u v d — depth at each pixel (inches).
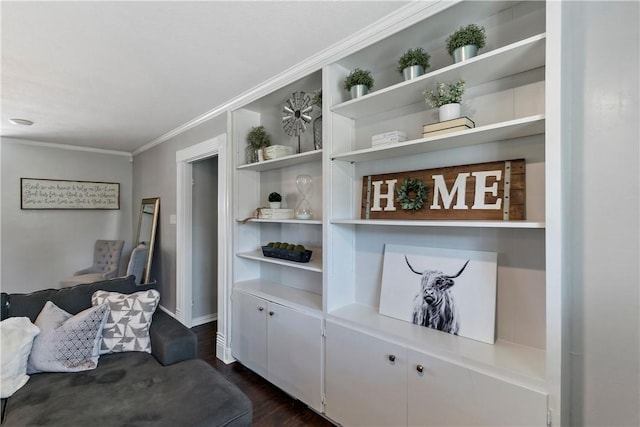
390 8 61.7
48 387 62.7
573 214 50.2
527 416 48.1
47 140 168.4
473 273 63.9
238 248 111.7
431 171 70.5
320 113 94.4
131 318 79.7
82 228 184.5
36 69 85.3
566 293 50.5
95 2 58.0
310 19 64.4
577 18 49.7
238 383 97.6
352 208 84.3
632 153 45.9
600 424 48.6
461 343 59.5
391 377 64.3
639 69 45.4
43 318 71.8
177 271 147.3
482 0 56.8
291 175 105.9
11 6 58.6
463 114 65.8
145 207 179.0
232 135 111.2
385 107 76.7
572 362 50.6
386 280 75.9
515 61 54.5
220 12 61.6
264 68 85.9
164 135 156.8
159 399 59.1
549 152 46.0
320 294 95.7
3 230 162.2
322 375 78.4
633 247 46.0
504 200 60.1
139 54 77.5
